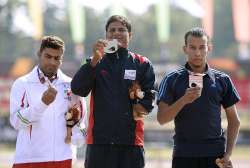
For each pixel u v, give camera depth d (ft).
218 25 388.16
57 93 38.88
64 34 382.63
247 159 144.87
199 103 38.06
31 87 38.83
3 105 207.62
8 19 370.32
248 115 203.51
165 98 38.52
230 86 39.14
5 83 211.41
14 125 38.63
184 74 38.68
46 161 38.45
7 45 367.25
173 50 402.11
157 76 209.15
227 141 39.42
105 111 37.73
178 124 38.50
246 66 221.87
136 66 38.34
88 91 37.88
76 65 213.66
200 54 38.14
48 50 38.45
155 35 397.60
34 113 37.40
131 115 37.88
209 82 38.45
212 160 38.24
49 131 38.58
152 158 140.26
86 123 40.29
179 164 38.50
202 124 38.06
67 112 38.91
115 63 38.17
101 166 37.81
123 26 38.42
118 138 37.65
